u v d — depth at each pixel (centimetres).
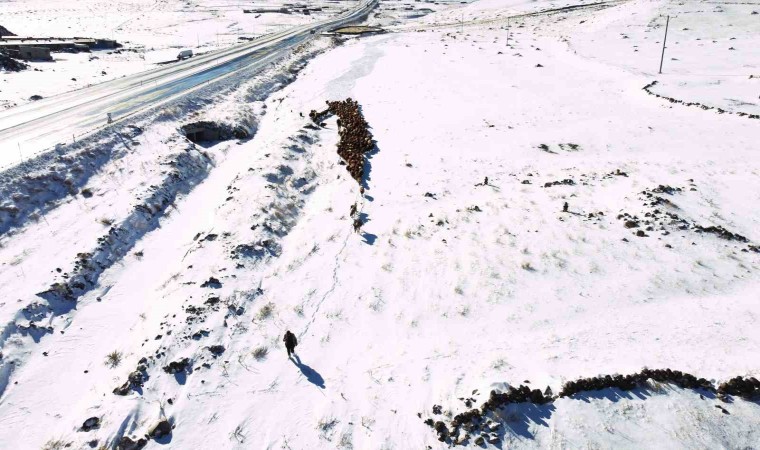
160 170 3089
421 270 2106
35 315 1856
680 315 1703
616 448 1257
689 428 1289
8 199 2405
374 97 4984
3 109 3900
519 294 1898
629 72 5250
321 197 2938
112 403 1477
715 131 3500
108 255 2298
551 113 4181
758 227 2234
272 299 1961
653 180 2741
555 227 2342
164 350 1656
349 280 2077
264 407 1475
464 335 1714
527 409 1373
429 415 1409
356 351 1692
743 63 5391
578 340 1620
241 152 3788
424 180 2998
